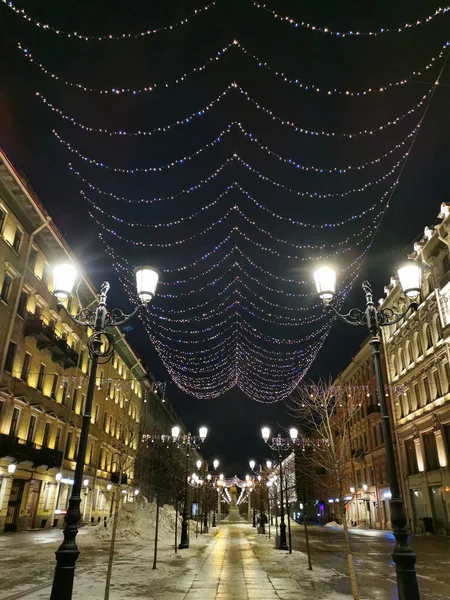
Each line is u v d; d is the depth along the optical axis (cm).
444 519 3062
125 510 2662
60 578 629
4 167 2402
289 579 1158
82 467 708
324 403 1652
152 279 858
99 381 4066
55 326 3284
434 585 1096
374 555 1819
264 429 2145
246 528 4981
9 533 2512
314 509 6294
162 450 5066
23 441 2738
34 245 2906
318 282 843
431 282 3303
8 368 2655
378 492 4331
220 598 898
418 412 3494
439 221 3148
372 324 806
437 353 3203
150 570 1285
